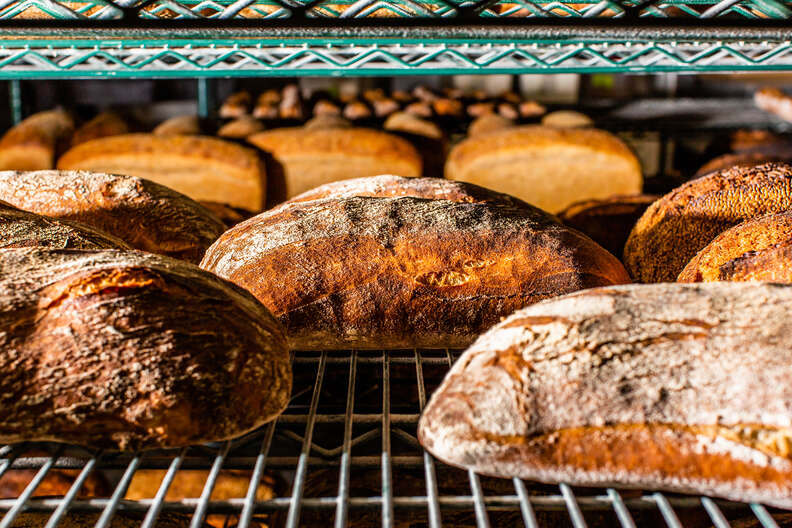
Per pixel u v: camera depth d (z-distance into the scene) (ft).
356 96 6.86
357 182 2.62
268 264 2.10
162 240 2.62
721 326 1.58
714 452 1.50
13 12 2.14
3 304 1.70
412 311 2.08
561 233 2.17
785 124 5.15
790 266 1.96
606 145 4.00
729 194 2.44
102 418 1.64
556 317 1.66
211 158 3.83
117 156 3.82
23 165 4.30
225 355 1.71
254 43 2.40
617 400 1.55
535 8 2.20
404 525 2.05
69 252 1.92
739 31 2.22
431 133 4.65
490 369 1.63
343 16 2.17
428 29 2.19
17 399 1.64
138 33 2.17
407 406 2.14
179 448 1.71
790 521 1.90
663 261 2.50
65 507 1.53
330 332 2.08
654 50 2.55
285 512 2.23
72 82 6.90
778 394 1.50
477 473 1.61
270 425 1.77
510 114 5.51
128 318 1.69
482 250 2.10
